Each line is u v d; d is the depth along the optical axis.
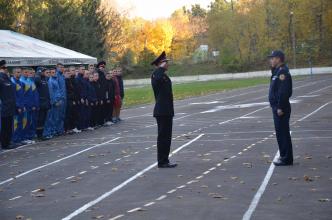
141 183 9.78
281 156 10.93
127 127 19.98
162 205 8.05
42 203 8.59
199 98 37.69
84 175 10.86
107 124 21.14
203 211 7.60
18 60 21.31
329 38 85.56
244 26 92.19
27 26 44.19
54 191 9.47
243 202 8.03
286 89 10.73
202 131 17.34
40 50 24.56
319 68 74.81
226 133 16.52
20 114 16.50
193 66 95.19
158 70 11.34
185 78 85.94
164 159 11.26
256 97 34.88
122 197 8.73
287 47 88.88
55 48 26.84
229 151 13.04
